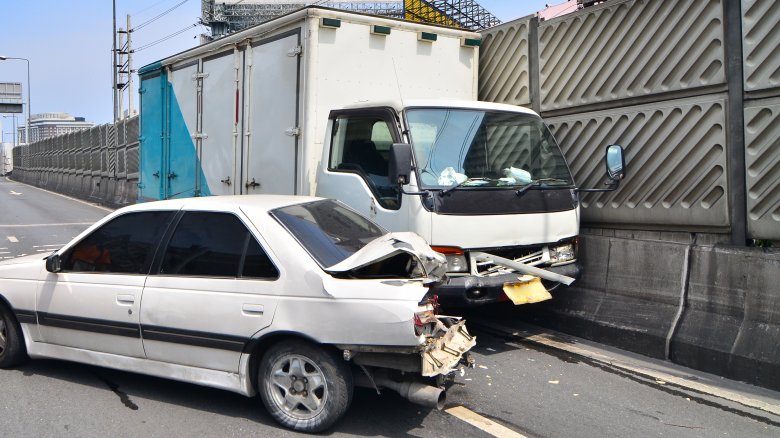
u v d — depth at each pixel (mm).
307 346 4168
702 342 5672
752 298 5512
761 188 5641
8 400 4801
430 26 7465
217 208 4691
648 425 4512
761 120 5613
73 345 5039
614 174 6191
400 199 5758
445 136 6047
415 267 4605
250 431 4285
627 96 6727
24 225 17766
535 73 7785
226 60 8180
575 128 7359
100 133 26453
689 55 6133
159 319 4562
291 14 6887
